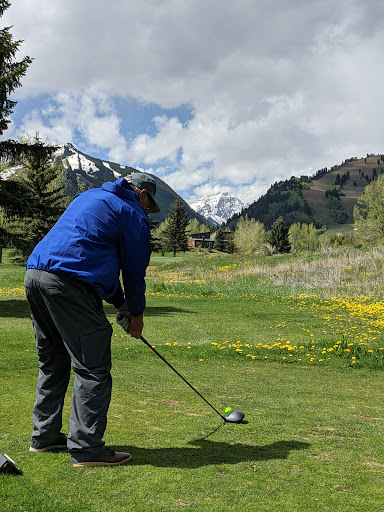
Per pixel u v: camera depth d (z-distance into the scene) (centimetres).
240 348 785
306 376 604
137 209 271
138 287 269
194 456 262
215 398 439
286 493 214
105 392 249
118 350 736
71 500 198
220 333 964
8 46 1416
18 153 1471
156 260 5153
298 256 2719
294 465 253
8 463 225
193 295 1766
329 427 347
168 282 2230
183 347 782
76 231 253
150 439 293
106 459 244
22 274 2869
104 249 256
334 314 1246
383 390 528
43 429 263
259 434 316
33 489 207
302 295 1630
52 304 249
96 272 251
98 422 245
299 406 424
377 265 1955
